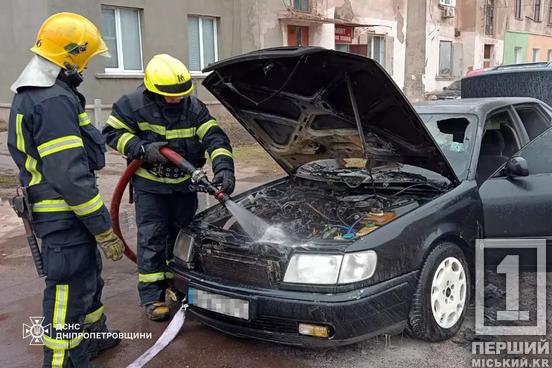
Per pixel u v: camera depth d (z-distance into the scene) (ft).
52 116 8.26
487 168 13.02
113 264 16.19
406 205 11.02
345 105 11.06
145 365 10.21
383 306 9.40
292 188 13.93
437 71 70.13
